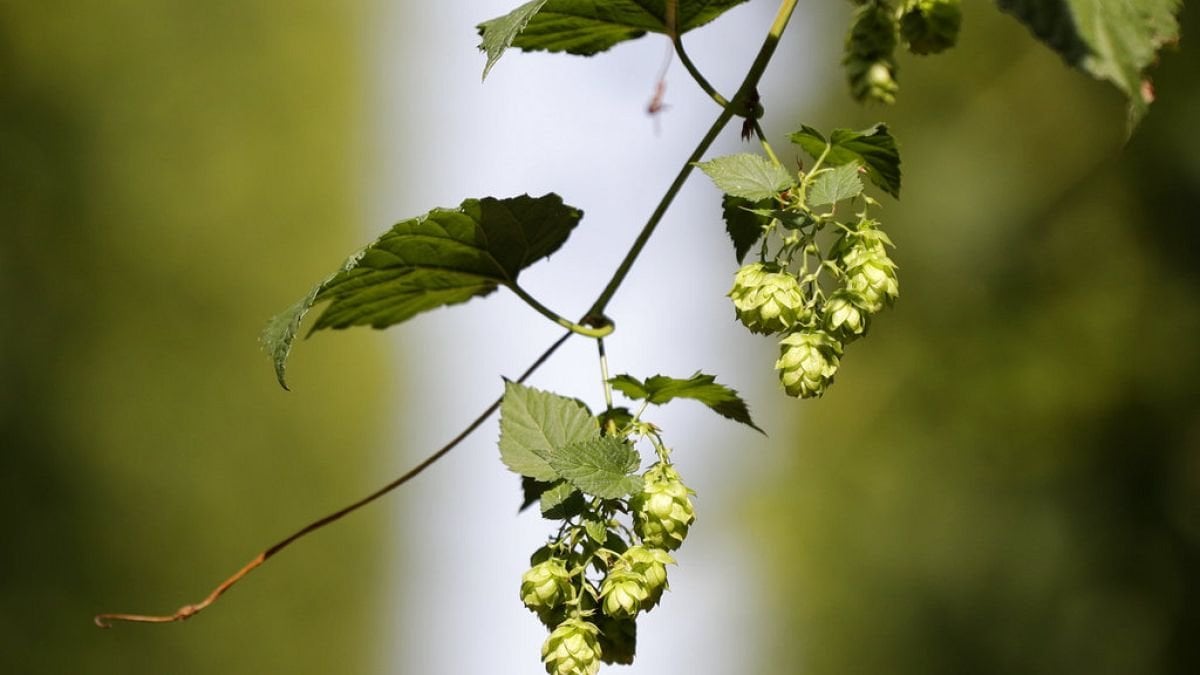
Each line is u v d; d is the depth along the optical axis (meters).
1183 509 8.98
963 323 10.09
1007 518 9.78
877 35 3.71
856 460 11.02
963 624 9.94
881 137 3.07
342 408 22.73
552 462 2.72
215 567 18.53
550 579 2.72
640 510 2.72
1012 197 9.87
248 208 20.47
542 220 3.35
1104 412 9.39
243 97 21.25
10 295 15.62
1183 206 8.98
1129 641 9.04
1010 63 10.01
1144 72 2.21
